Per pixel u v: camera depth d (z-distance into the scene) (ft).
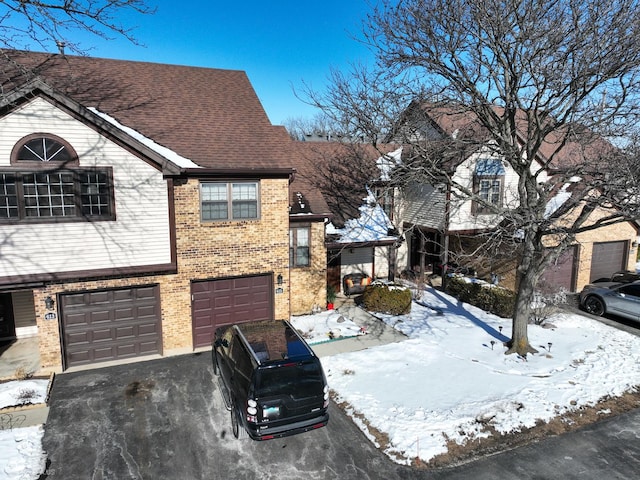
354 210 59.88
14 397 31.04
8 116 31.76
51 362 35.83
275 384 25.46
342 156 65.72
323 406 26.61
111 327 38.22
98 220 35.58
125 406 30.73
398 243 55.77
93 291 37.01
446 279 61.87
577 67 35.09
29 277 33.76
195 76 53.11
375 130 44.29
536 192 39.83
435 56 40.11
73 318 36.81
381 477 24.13
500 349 41.78
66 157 33.88
